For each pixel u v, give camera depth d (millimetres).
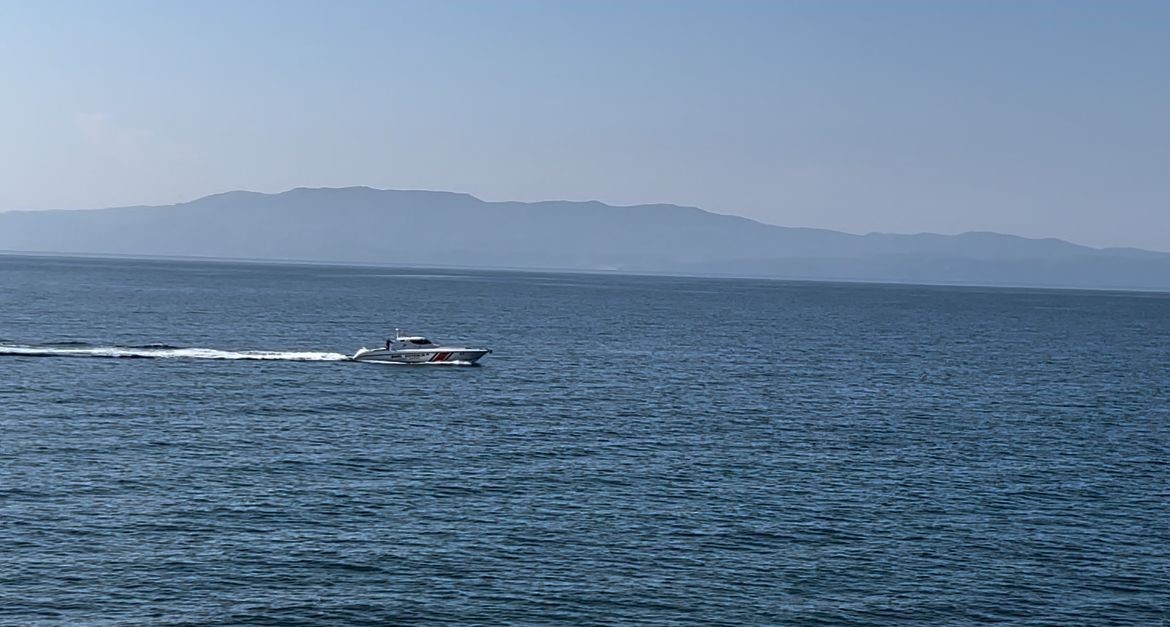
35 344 113250
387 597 38594
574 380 96250
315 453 60156
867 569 42844
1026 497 54406
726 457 62188
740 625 37281
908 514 50562
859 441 68625
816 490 54562
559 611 37906
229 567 40906
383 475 55375
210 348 117062
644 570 41969
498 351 121688
